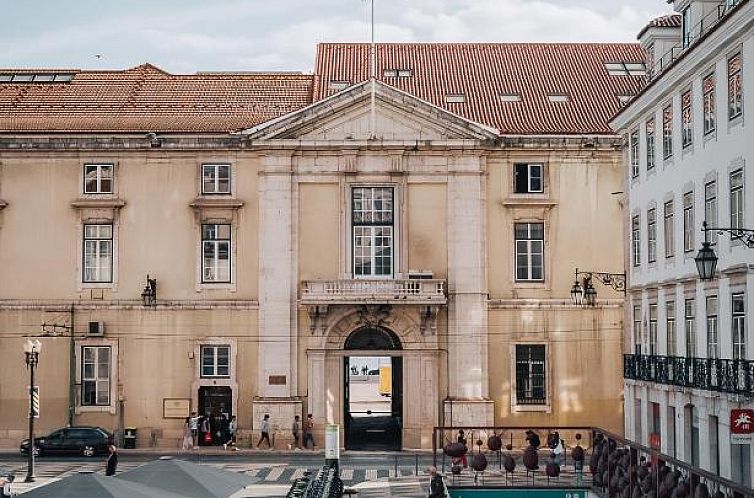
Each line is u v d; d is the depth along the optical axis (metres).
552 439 42.88
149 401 49.41
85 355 49.59
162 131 49.53
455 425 48.91
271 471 42.72
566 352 49.66
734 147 31.17
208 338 49.44
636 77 54.34
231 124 50.62
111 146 49.69
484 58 56.00
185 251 49.72
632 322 42.78
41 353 49.44
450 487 37.69
